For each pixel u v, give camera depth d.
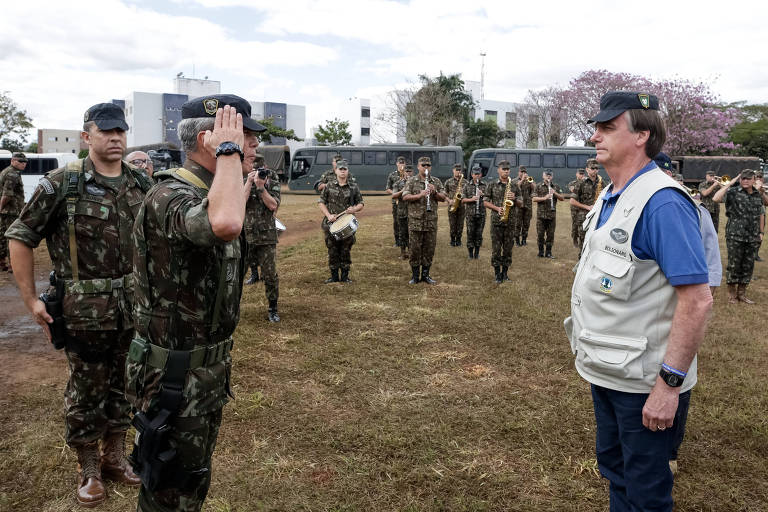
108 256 2.88
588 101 43.34
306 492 3.07
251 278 8.44
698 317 1.88
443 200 8.67
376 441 3.62
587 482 3.19
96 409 2.93
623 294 2.04
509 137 53.41
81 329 2.82
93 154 2.92
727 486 3.15
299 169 30.97
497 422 3.92
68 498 2.99
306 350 5.36
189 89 66.25
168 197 1.83
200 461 1.97
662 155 3.81
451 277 9.10
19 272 2.77
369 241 13.31
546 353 5.38
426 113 48.88
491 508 2.96
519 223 13.42
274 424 3.84
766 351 5.51
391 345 5.58
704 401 4.27
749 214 7.62
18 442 3.52
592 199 11.90
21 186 9.40
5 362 5.04
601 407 2.33
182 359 1.90
